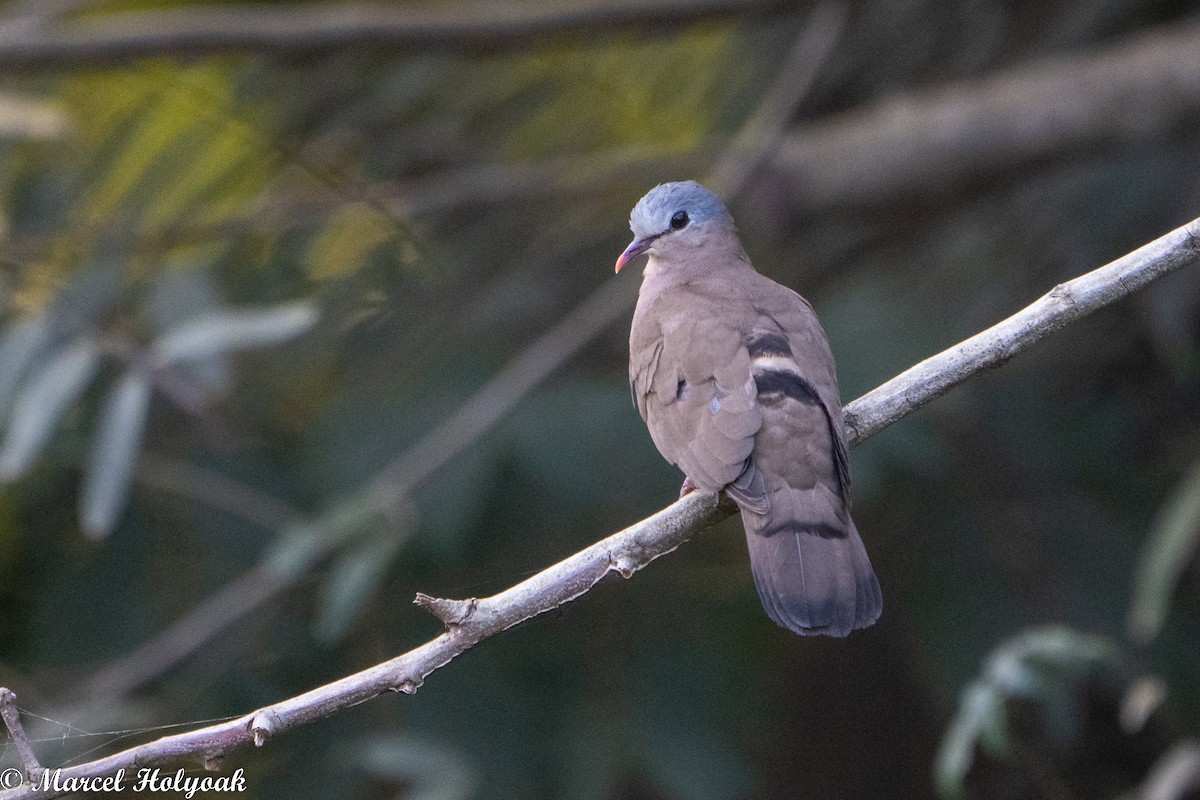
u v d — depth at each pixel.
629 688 11.49
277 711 6.29
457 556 11.84
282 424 12.79
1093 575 11.83
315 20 12.16
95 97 12.98
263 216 12.64
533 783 11.21
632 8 12.30
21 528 12.16
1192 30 12.66
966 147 12.61
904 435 11.07
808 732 13.24
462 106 13.51
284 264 13.09
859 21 13.55
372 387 12.64
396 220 12.65
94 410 12.07
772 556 6.90
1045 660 8.38
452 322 13.20
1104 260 12.61
